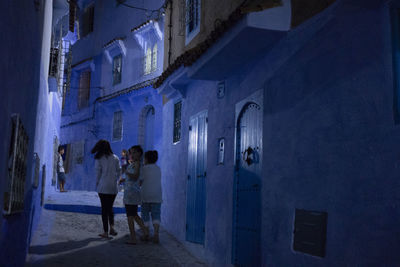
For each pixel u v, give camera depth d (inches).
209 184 291.6
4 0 98.2
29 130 192.1
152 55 722.2
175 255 299.7
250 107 235.1
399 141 122.6
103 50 843.4
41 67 260.4
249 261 218.4
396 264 119.0
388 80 130.6
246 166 233.9
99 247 292.7
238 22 198.2
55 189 648.4
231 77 267.1
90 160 878.4
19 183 150.4
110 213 336.2
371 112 135.6
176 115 408.8
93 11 933.2
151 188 333.4
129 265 256.5
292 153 181.6
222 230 260.4
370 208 131.5
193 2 343.3
